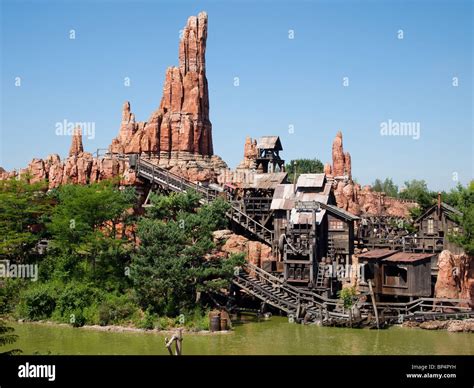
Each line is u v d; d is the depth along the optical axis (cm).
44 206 7719
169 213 7162
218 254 7281
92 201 7044
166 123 10131
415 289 6500
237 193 8806
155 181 8400
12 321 6338
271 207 7912
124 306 6228
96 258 7119
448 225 7744
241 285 6762
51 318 6350
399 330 5928
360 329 5962
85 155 9338
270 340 5409
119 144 10456
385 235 8875
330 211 7694
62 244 7175
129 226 8044
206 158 10425
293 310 6475
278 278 7056
